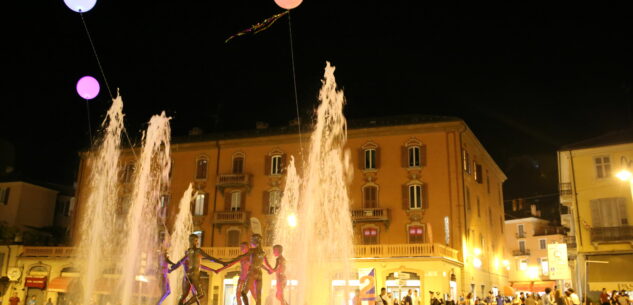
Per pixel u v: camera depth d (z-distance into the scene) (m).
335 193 44.12
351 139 45.06
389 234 41.94
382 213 41.72
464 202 41.47
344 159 44.72
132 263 45.25
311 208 44.16
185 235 47.44
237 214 45.59
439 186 41.78
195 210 48.06
